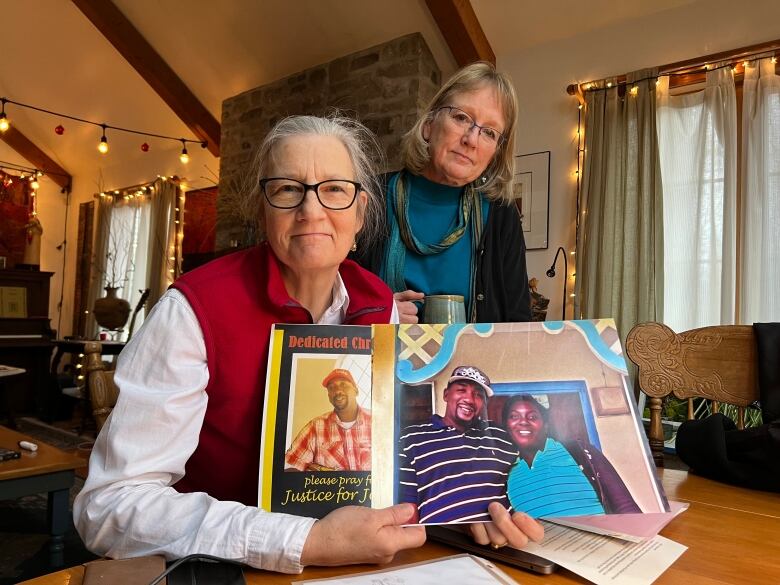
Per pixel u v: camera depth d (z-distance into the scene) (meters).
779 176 2.91
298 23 4.38
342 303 0.84
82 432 4.67
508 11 3.68
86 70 5.98
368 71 4.25
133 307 6.85
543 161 3.70
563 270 3.59
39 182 7.84
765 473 0.93
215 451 0.74
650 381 1.25
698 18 3.21
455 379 0.68
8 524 2.70
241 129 5.28
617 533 0.68
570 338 0.71
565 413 0.67
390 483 0.63
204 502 0.61
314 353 0.68
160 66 5.43
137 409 0.64
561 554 0.61
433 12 3.66
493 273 1.34
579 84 3.50
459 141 1.22
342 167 0.73
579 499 0.62
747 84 3.01
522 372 0.69
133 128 6.58
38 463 1.89
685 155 3.21
